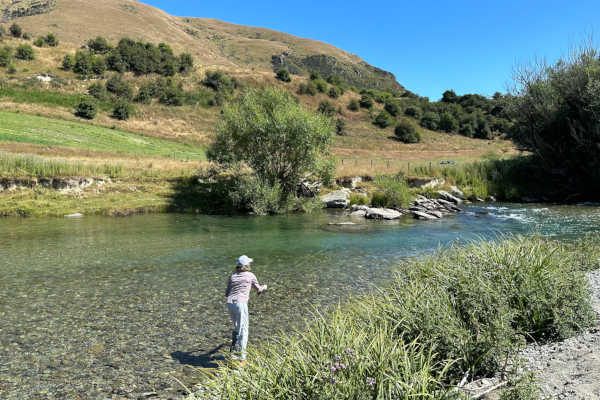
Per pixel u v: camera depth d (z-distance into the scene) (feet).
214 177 101.86
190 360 19.43
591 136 101.24
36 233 57.82
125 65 308.60
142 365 18.86
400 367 11.51
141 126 228.63
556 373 13.01
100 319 24.94
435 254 29.60
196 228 63.21
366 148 254.68
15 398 15.89
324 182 91.35
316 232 59.67
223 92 297.53
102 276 35.27
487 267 19.99
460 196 107.04
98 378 17.63
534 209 86.07
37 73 268.21
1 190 81.97
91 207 79.66
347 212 84.43
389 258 42.29
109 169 97.35
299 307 27.02
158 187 94.58
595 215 74.59
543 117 113.39
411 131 286.87
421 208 85.66
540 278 18.53
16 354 19.98
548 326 17.07
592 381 11.58
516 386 11.31
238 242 51.65
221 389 11.55
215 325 24.06
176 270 37.47
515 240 26.58
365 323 15.74
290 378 11.05
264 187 81.87
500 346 13.88
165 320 24.84
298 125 83.30
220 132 90.48
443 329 14.40
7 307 27.07
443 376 12.82
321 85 353.72
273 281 33.50
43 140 143.84
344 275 35.42
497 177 117.70
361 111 338.75
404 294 18.71
